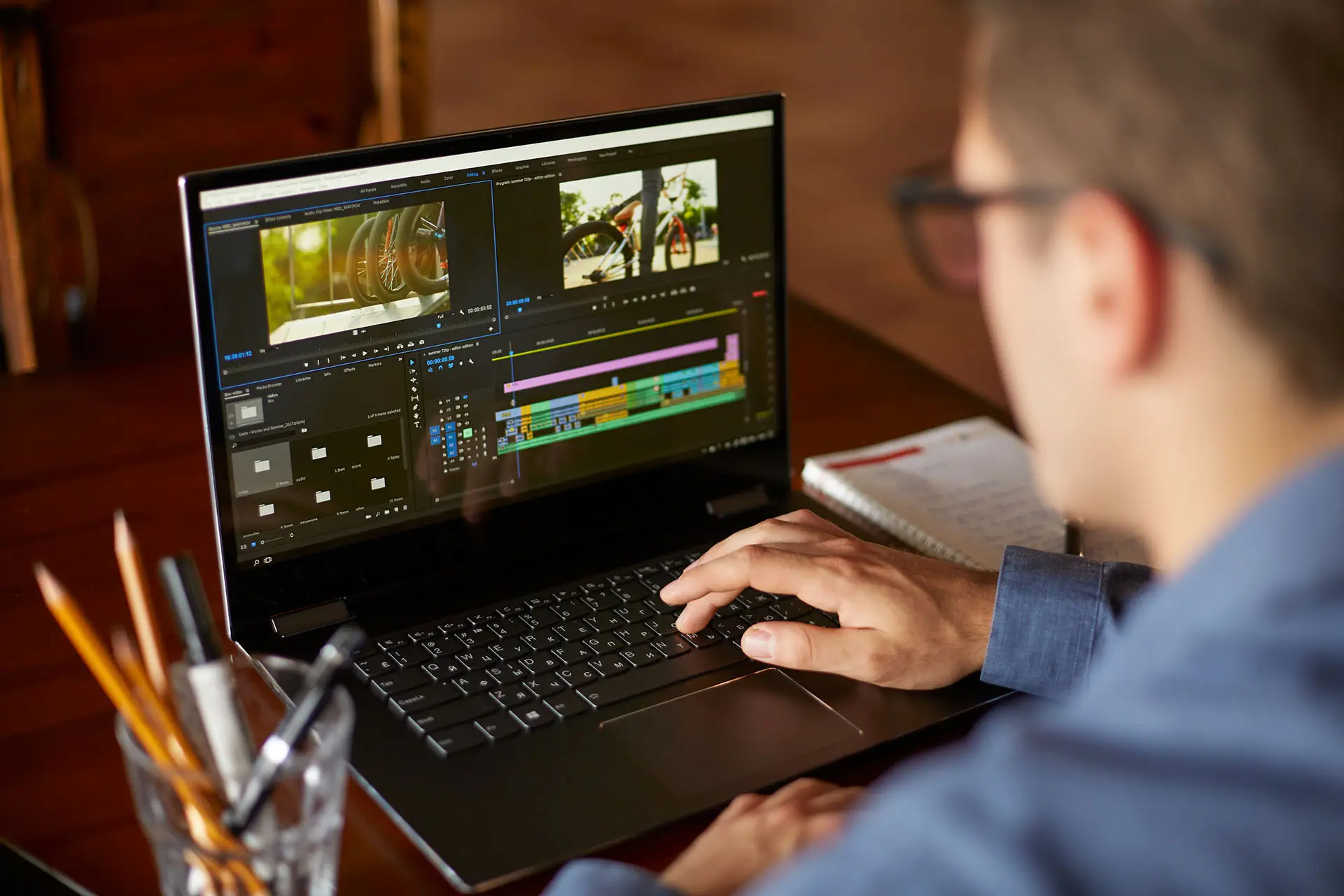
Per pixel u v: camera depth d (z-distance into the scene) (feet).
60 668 3.25
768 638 3.27
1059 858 1.31
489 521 3.68
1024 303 1.80
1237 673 1.38
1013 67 1.65
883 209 13.39
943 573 3.41
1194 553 1.71
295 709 2.32
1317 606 1.39
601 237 3.71
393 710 3.09
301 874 2.38
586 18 18.60
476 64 16.94
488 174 3.50
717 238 3.92
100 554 3.70
